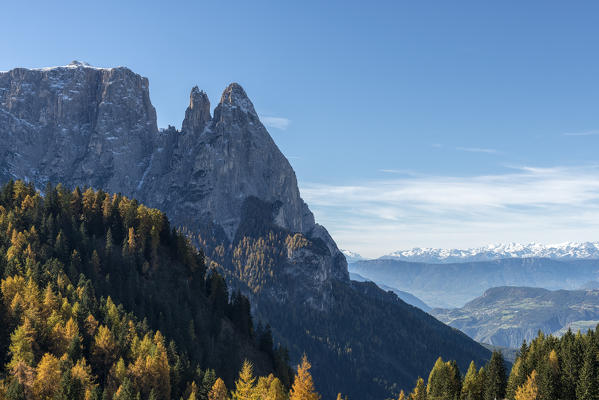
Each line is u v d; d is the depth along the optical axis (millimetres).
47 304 133250
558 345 147375
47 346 125188
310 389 94375
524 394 125938
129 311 162000
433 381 147250
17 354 114188
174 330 163625
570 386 131375
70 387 107562
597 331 147000
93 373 128250
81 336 130375
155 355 129750
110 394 120312
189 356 155875
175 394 132625
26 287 136875
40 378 107375
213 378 131750
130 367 126625
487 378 145500
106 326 136000
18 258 160500
